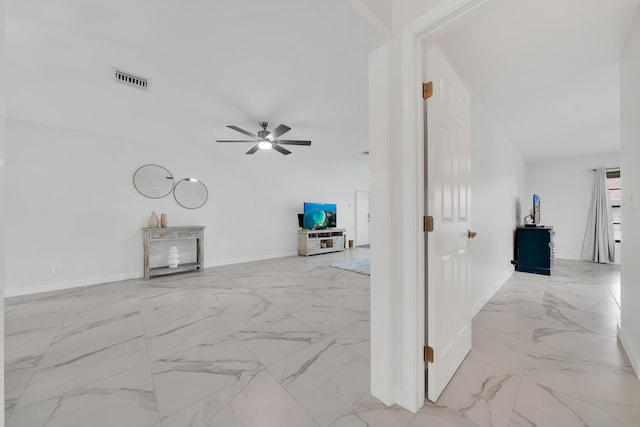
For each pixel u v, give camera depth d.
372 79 1.38
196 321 2.46
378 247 1.37
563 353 1.85
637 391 1.45
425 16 1.25
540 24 1.69
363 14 1.17
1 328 0.51
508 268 4.04
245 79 2.40
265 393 1.47
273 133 3.23
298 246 6.53
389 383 1.36
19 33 1.79
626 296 1.89
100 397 1.44
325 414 1.31
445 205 1.49
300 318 2.52
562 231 5.71
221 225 5.20
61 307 2.84
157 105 2.92
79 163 3.73
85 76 2.34
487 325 2.32
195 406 1.37
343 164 6.17
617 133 3.88
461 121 1.77
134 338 2.12
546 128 3.66
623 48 1.91
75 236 3.69
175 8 1.60
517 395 1.43
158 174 4.44
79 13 1.63
